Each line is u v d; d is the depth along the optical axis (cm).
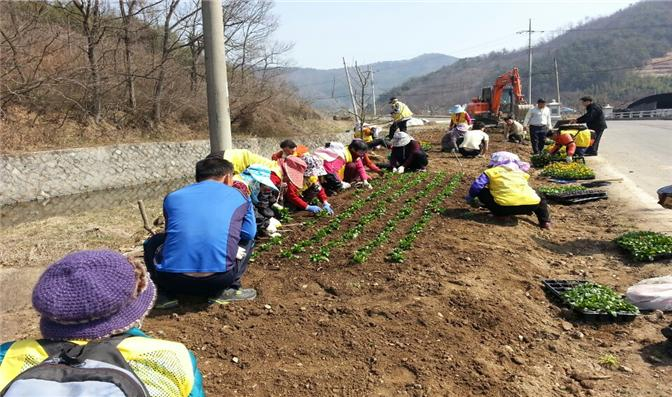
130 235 1025
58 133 2138
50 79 2044
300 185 922
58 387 181
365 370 431
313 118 3978
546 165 1616
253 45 3441
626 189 1235
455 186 1219
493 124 2828
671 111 5303
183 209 524
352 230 838
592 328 548
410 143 1466
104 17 2392
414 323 506
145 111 2592
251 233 559
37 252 902
